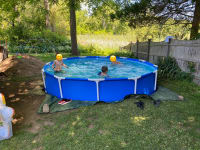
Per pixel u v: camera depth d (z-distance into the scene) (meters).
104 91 4.05
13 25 16.75
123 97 4.20
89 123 3.16
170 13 7.64
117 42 19.25
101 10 12.98
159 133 2.78
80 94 4.15
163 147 2.45
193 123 3.05
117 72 6.23
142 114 3.42
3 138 2.78
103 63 8.23
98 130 2.92
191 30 7.59
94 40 20.16
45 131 2.99
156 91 4.74
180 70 6.01
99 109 3.69
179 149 2.41
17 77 6.60
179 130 2.84
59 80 4.17
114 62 7.69
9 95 4.77
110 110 3.62
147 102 3.98
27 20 16.30
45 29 20.45
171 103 3.92
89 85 4.02
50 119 3.40
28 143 2.69
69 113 3.58
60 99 4.29
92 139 2.69
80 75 5.91
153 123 3.08
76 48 13.70
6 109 2.72
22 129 3.08
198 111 3.49
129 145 2.51
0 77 6.58
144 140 2.61
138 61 7.80
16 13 8.45
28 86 5.52
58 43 17.86
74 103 4.02
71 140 2.69
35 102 4.26
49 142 2.67
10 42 16.34
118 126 3.01
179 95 4.39
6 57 10.62
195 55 5.29
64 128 3.03
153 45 8.41
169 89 4.91
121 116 3.35
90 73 6.26
